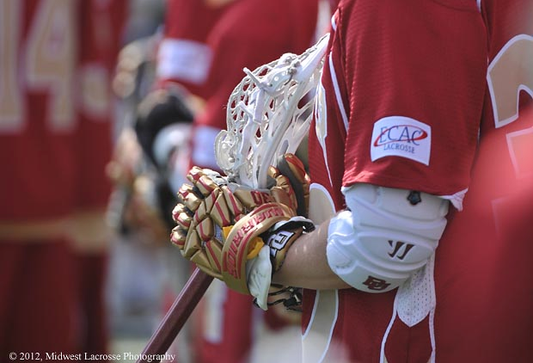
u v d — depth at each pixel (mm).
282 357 12586
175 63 14867
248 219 7453
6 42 14883
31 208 15117
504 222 6738
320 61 7586
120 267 23234
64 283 15719
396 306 7109
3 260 15219
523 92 7090
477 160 7012
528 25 7047
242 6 12758
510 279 6656
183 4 14859
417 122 6688
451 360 6953
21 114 14992
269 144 7715
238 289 7605
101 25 15859
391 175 6656
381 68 6801
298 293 7980
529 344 6645
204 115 13141
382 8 6840
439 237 6895
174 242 7918
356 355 7289
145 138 14766
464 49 6777
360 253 6836
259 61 12570
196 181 7781
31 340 15648
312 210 7617
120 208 16250
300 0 12312
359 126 6867
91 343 17250
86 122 15852
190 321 15016
